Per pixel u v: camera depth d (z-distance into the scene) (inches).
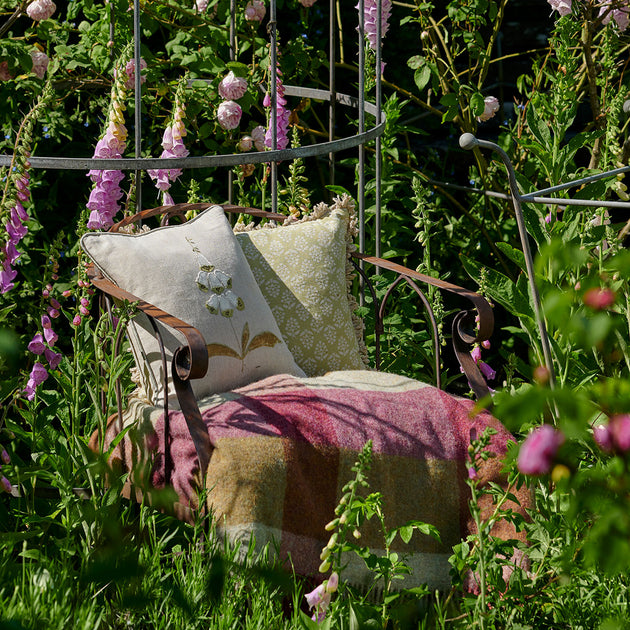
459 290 182.2
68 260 281.6
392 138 281.6
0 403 185.2
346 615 126.0
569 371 208.5
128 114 303.3
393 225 280.4
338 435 152.9
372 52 280.4
